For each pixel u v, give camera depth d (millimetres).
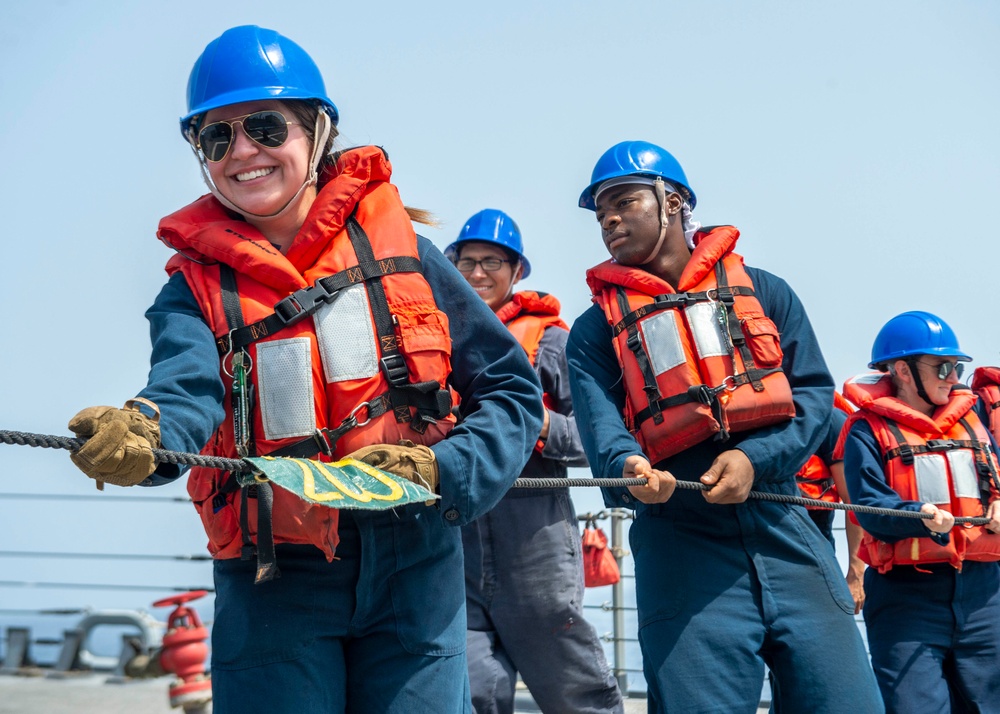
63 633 7855
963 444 5090
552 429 4848
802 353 4039
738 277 4027
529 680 4820
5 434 1912
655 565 3801
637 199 4102
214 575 2662
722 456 3730
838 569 3846
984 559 4969
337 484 2279
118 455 1995
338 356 2559
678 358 3865
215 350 2539
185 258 2660
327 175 2824
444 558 2672
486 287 5879
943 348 5195
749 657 3627
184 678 6285
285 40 2771
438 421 2639
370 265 2627
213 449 2598
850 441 5172
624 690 7391
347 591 2566
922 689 4863
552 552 4801
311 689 2508
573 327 4227
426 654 2611
